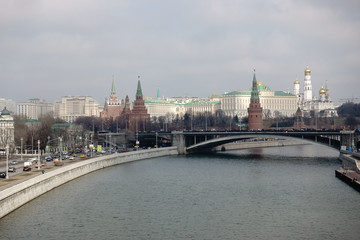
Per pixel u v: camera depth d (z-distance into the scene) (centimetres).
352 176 16188
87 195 14225
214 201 13738
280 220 11644
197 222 11488
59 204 12862
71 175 16912
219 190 15400
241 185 16312
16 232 10394
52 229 10694
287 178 17688
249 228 10988
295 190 15250
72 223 11212
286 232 10681
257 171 19725
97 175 18238
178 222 11475
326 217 11862
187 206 13075
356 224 11238
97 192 14738
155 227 11056
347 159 19338
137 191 15088
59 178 15675
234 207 13000
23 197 12544
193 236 10412
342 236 10381
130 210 12556
